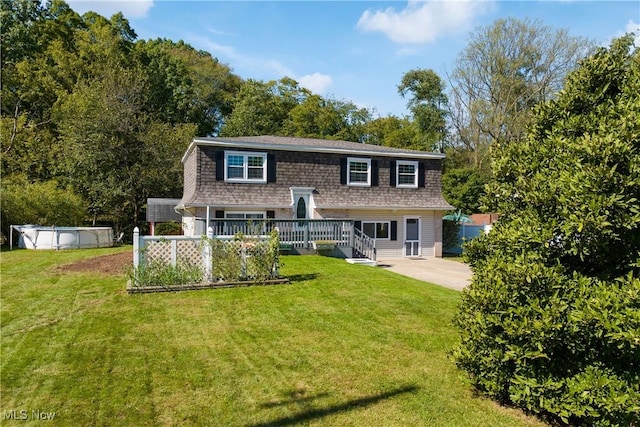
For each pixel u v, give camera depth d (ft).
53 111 99.14
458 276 48.37
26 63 101.55
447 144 133.59
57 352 18.75
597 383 11.39
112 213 93.35
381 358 18.52
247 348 19.60
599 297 11.23
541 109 16.24
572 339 11.87
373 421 13.20
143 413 13.58
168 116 129.59
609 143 11.89
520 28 104.32
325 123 142.10
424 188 71.31
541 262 12.94
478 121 110.42
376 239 67.36
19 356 18.24
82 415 13.39
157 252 32.55
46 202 71.41
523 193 14.25
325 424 13.00
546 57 102.99
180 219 78.54
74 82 109.19
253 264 33.91
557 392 12.29
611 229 11.63
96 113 88.43
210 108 150.82
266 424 12.98
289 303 27.84
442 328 22.97
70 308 26.12
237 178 59.93
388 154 68.03
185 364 17.63
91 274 37.83
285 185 62.39
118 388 15.31
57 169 89.61
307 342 20.49
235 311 25.80
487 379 14.37
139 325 22.82
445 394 15.11
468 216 94.58
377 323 23.71
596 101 14.88
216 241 33.24
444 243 80.74
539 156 14.94
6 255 52.47
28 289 31.53
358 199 66.44
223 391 15.21
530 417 13.55
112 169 91.15
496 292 13.12
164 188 94.22
